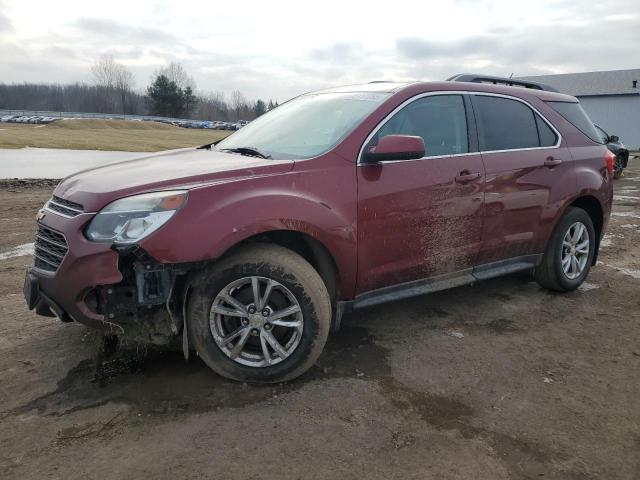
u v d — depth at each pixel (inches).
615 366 142.3
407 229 146.9
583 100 1662.2
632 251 270.1
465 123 165.2
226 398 121.6
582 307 185.9
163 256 113.1
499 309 181.8
